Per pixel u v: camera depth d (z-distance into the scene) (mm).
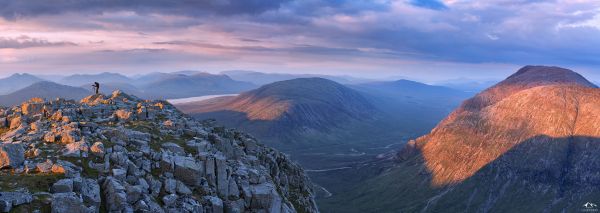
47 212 61656
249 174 102188
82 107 116250
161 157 86750
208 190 86500
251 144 136625
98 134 90750
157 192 77250
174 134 106625
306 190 152375
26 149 81125
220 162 93562
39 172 70875
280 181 139750
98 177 73938
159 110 130125
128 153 83688
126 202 70062
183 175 85188
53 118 108375
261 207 94000
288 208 106188
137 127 103688
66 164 73562
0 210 58250
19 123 106938
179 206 77375
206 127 129000
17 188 64312
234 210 86312
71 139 84875
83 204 64062
